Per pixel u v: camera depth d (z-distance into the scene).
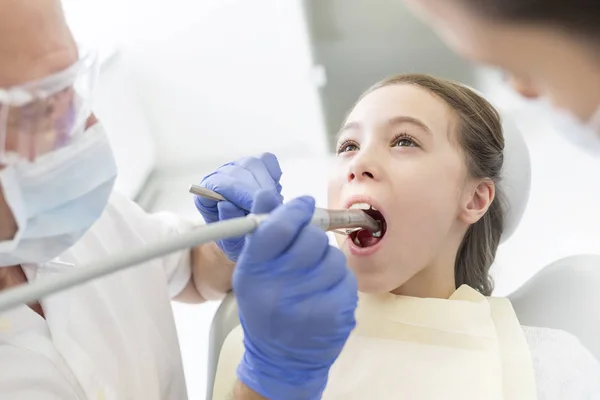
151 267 0.99
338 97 2.32
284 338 0.63
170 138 2.54
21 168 0.65
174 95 2.45
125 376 0.84
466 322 0.91
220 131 2.52
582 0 0.34
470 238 1.05
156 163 2.60
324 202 2.13
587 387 0.91
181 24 2.33
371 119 0.93
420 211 0.88
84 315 0.82
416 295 0.98
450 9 0.37
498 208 1.07
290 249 0.60
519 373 0.87
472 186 0.97
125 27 2.32
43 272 0.80
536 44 0.37
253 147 2.51
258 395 0.69
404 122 0.91
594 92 0.39
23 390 0.73
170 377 0.94
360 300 0.97
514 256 1.65
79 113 0.69
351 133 0.95
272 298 0.61
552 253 1.64
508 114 1.08
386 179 0.88
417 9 0.40
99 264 0.47
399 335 0.93
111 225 0.96
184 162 2.59
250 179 0.91
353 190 0.89
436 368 0.88
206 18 2.30
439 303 0.92
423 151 0.91
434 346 0.91
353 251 0.89
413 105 0.92
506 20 0.36
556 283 1.10
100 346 0.82
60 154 0.67
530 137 1.83
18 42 0.61
